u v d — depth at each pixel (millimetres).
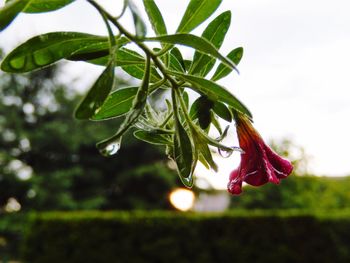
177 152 770
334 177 13609
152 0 752
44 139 18625
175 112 748
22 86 19266
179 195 21578
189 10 776
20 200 18266
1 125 18047
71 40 758
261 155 966
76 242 9773
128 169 20938
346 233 9430
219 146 763
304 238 9406
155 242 9641
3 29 633
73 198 19609
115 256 9656
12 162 17875
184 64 882
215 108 821
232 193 965
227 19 848
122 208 21000
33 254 9789
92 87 654
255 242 9438
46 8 721
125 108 881
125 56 815
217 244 9516
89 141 19328
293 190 11969
